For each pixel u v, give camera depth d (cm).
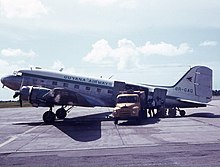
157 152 1250
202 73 3183
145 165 1010
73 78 3005
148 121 2652
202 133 1812
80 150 1377
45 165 1067
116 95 3019
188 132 1873
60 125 2505
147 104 3039
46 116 2684
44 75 2988
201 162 1035
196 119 2739
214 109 4503
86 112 4294
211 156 1134
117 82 3048
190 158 1107
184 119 2761
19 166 1063
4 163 1126
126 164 1035
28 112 4659
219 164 1001
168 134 1806
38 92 2588
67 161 1129
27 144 1611
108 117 3253
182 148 1328
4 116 3781
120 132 1967
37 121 2959
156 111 3188
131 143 1517
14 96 2620
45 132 2086
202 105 3152
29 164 1096
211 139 1571
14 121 3027
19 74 2998
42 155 1280
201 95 3178
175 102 3150
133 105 2534
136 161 1081
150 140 1592
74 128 2267
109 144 1516
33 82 2969
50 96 2552
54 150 1401
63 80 2989
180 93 3164
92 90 3005
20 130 2238
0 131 2194
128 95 2639
